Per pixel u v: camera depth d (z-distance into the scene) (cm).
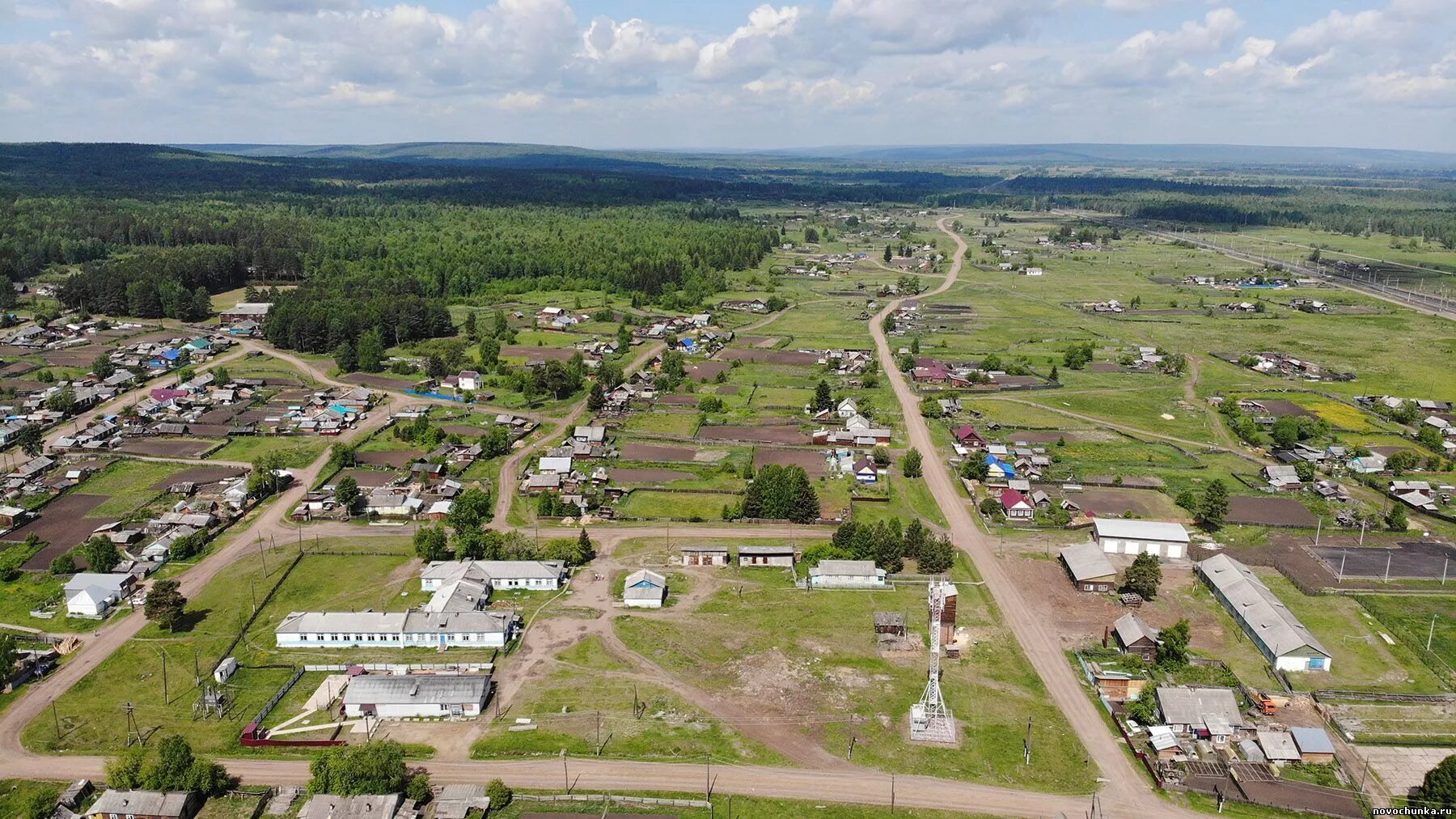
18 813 8512
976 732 9875
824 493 16862
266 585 13138
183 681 10775
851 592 13138
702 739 9738
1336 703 10419
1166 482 17488
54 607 12425
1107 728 10012
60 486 16612
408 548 14462
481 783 8988
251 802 8725
